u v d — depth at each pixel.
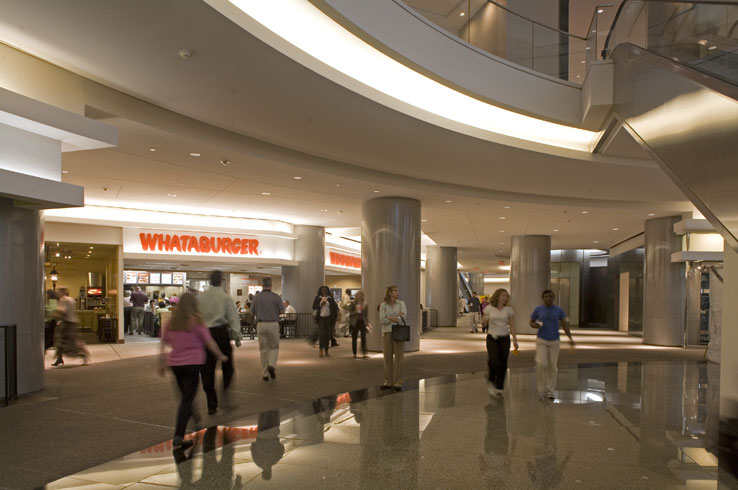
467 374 11.07
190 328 5.74
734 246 5.53
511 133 12.11
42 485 4.55
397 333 9.30
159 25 6.27
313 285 21.75
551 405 7.95
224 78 7.84
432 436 6.18
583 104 10.84
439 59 9.19
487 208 17.67
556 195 16.73
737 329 6.57
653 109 7.79
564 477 4.88
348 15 7.29
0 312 7.97
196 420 6.60
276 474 4.88
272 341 9.84
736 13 6.52
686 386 9.93
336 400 8.13
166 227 18.31
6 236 8.09
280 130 10.34
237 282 29.48
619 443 5.96
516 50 10.76
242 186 14.41
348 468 5.05
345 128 10.13
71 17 6.09
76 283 24.50
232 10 6.20
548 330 8.48
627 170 13.23
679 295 18.89
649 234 19.77
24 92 7.05
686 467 5.17
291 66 7.38
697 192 6.30
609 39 10.54
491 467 5.12
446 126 10.09
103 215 17.39
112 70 7.63
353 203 16.95
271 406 7.69
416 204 15.99
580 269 35.62
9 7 5.89
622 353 16.34
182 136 9.70
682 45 7.67
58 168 7.66
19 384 8.24
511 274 25.56
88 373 10.47
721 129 5.64
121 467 5.02
